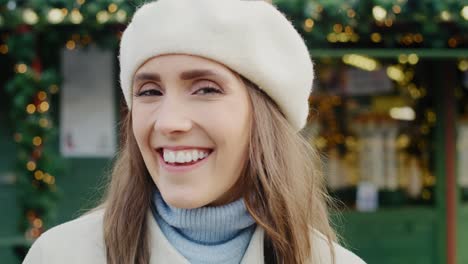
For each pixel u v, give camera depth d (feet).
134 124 5.26
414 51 14.83
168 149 5.08
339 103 17.57
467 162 18.12
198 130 5.08
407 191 18.08
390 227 17.76
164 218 5.47
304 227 5.82
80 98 15.87
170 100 5.06
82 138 15.87
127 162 5.79
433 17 14.01
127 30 5.45
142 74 5.17
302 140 6.34
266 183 5.49
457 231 17.90
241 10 5.22
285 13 13.53
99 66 15.89
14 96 14.33
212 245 5.51
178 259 5.32
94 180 15.89
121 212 5.55
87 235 5.61
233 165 5.26
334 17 13.74
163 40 5.01
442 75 17.67
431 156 18.07
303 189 6.01
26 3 13.25
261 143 5.47
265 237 5.87
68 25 14.35
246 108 5.37
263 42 5.41
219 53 5.06
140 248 5.52
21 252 14.75
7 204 15.48
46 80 14.25
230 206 5.49
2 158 15.62
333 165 17.60
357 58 17.53
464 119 17.97
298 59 5.68
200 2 5.07
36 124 14.30
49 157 14.48
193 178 5.10
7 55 15.44
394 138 17.93
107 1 13.24
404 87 17.83
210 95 5.10
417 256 17.88
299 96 5.75
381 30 15.33
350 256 6.26
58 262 5.45
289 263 5.74
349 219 17.57
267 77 5.38
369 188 17.74
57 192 14.70
